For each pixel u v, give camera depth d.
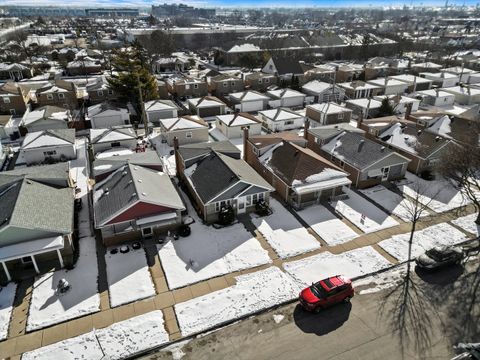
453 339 20.62
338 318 21.95
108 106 57.12
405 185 37.72
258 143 40.25
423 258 25.95
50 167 34.41
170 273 25.28
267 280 24.81
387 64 96.06
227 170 32.41
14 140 51.19
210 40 155.38
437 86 81.19
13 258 23.50
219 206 30.66
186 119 51.34
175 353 19.75
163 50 122.19
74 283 24.33
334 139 43.12
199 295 23.55
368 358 19.44
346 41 131.00
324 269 25.91
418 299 23.36
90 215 32.16
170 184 33.59
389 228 30.59
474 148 33.41
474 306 22.84
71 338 20.50
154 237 29.02
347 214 32.47
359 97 72.50
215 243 28.41
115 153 43.03
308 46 121.56
